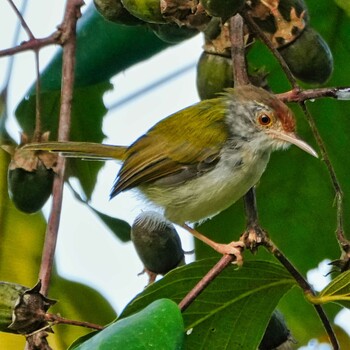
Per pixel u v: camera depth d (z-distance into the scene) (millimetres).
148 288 8070
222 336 8625
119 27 10383
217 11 8234
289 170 11648
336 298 8055
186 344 8625
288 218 11609
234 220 11398
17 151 9797
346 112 11562
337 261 8453
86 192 11258
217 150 11344
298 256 11562
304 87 11375
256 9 9250
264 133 11227
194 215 11531
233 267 8438
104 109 11305
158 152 11508
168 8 9062
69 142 11102
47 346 8164
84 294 10844
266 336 9039
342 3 9367
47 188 9766
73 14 9766
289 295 11172
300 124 11656
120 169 11484
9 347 10602
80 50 10406
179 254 9234
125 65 10516
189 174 11406
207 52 9547
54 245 8891
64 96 9805
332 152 11641
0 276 11055
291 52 9328
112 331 6984
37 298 8188
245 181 11336
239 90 9148
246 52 9352
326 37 11188
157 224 9203
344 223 11562
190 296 7652
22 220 11156
